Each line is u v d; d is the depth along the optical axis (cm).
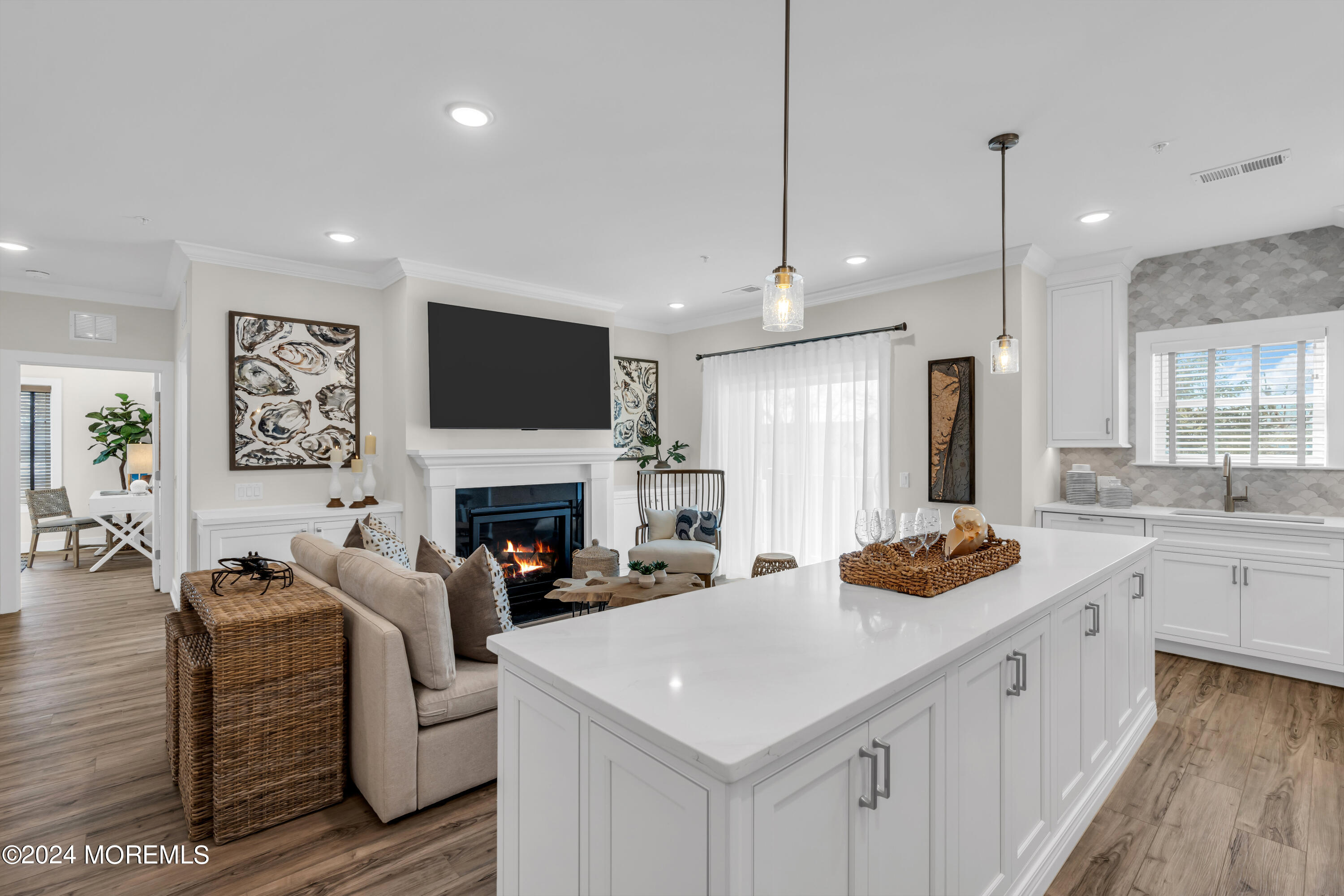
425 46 197
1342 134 253
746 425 564
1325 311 360
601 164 278
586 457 509
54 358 473
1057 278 427
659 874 103
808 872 105
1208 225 356
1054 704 188
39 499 656
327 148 262
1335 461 358
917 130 249
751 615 164
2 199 314
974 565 200
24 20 183
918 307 452
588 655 135
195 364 394
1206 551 366
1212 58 204
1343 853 201
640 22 186
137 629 436
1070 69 210
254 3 177
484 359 462
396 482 446
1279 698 319
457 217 343
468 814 220
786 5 167
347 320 455
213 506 402
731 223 351
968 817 147
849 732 113
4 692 328
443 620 221
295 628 216
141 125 243
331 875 188
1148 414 418
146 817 219
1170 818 220
